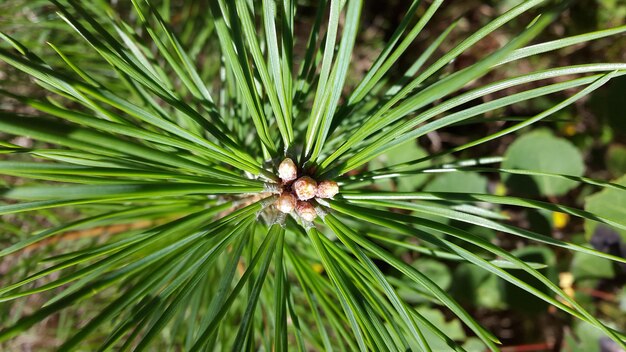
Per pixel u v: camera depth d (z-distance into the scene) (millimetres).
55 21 375
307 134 260
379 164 497
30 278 232
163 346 424
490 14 604
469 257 244
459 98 235
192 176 246
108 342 219
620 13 549
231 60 241
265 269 248
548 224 450
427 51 272
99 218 257
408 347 244
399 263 244
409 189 464
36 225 396
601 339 450
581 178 249
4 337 198
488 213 289
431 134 607
